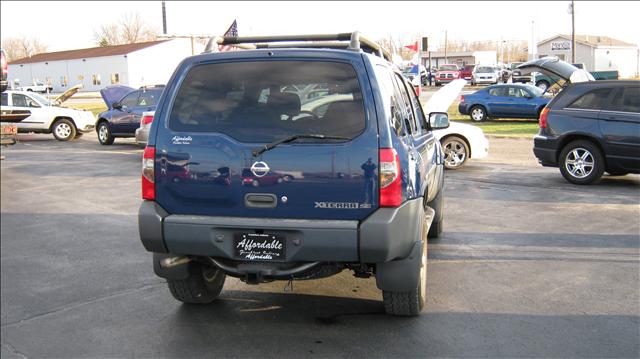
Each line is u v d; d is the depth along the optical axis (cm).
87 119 2133
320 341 436
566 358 405
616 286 553
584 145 1062
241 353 418
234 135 418
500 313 488
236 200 416
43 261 634
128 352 420
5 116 1295
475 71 5450
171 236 421
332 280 577
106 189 1069
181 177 425
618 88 1035
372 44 516
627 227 775
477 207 905
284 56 427
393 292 454
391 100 437
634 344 427
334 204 403
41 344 433
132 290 546
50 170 1308
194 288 489
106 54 6888
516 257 648
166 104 438
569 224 792
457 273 595
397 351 418
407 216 411
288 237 407
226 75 433
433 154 608
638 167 1016
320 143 406
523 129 2139
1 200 961
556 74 1527
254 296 533
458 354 413
